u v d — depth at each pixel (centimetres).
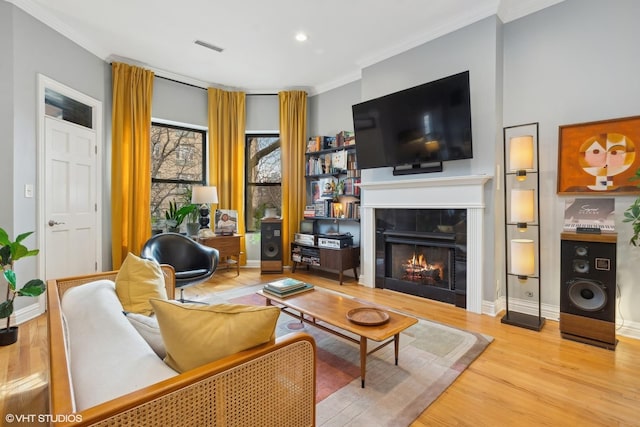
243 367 92
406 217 360
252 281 425
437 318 287
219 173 479
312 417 114
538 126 276
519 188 297
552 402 167
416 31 330
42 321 280
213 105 472
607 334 226
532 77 288
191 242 350
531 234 291
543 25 282
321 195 479
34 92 291
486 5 287
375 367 202
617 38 249
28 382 188
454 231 319
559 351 223
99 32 331
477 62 301
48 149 304
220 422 88
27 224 285
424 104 322
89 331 114
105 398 76
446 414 158
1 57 265
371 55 381
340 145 438
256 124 504
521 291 300
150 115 408
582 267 236
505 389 179
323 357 215
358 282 417
